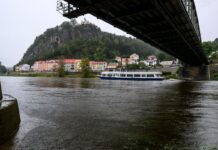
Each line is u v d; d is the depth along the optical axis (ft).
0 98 38.14
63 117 46.47
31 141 30.22
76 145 28.73
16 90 115.34
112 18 77.92
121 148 27.66
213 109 58.59
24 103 67.00
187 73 356.59
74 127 38.01
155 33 102.58
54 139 31.17
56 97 83.87
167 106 63.72
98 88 135.03
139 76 265.75
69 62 547.49
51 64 604.08
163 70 420.77
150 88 141.59
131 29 96.27
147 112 53.36
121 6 70.08
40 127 37.78
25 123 40.50
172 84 194.59
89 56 635.25
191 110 56.85
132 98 83.61
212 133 34.73
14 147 27.86
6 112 31.35
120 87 148.25
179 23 94.94
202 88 145.28
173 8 75.56
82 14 70.18
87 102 70.79
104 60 615.16
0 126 29.22
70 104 65.98
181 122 42.47
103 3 63.36
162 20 82.53
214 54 463.83
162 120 44.06
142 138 31.83
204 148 27.53
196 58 284.61
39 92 104.47
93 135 33.27
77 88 132.87
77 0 63.00
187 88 144.36
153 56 637.30
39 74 483.92
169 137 32.35
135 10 71.97
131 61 625.41
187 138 31.99
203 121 43.39
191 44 160.86
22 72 634.84
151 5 68.59
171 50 181.57
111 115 49.08
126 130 36.24
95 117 46.75
